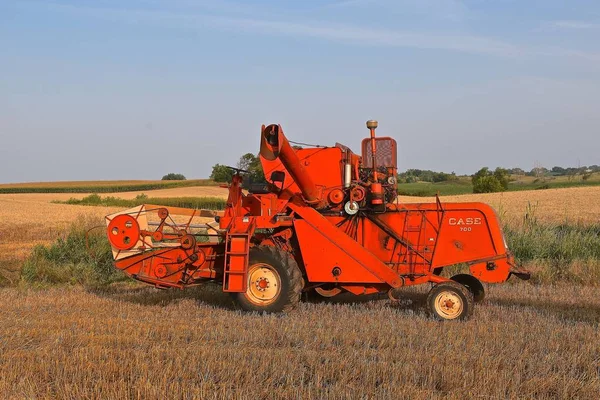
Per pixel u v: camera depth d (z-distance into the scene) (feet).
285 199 31.63
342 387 17.42
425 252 30.66
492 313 29.30
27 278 42.27
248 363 19.62
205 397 16.62
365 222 31.45
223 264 32.24
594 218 92.27
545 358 20.40
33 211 140.56
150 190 301.02
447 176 360.28
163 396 16.63
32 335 24.22
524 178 401.08
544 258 45.60
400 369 18.94
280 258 29.37
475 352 21.29
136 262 32.60
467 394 17.06
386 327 25.22
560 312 29.66
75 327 25.81
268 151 26.89
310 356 20.44
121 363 19.69
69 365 19.44
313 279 30.42
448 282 28.48
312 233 30.55
